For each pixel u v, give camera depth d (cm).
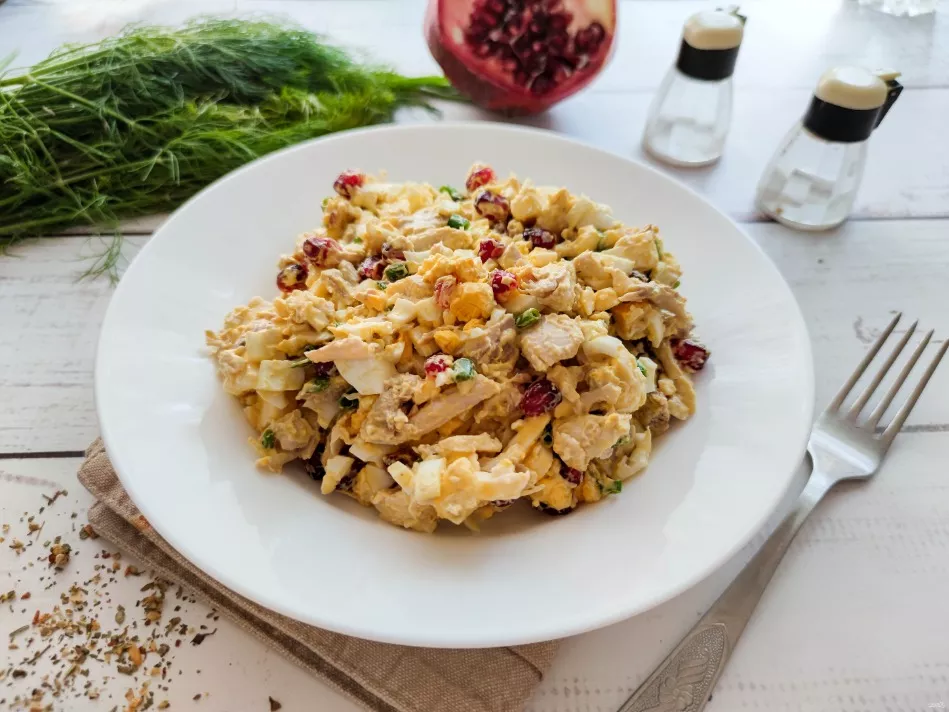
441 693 17
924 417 25
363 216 26
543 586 17
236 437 20
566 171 29
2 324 26
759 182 33
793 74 42
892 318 28
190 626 19
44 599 19
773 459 19
